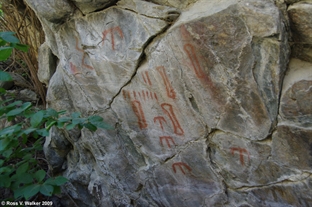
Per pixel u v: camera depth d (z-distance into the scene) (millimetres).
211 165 1912
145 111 1988
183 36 1663
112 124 2160
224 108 1705
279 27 1445
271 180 1743
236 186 1884
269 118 1601
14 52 3123
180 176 2068
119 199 2377
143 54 1858
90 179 2484
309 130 1519
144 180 2223
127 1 1822
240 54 1561
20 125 1681
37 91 3199
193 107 1809
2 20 2885
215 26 1570
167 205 2211
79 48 2080
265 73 1541
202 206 2068
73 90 2215
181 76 1757
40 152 2928
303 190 1655
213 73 1662
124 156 2238
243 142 1735
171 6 1763
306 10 1421
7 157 1908
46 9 1967
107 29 1926
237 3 1503
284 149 1626
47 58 2465
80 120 1741
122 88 1997
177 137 1947
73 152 2600
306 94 1486
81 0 1844
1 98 2998
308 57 1548
